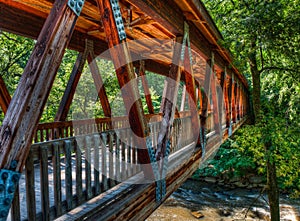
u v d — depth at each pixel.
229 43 4.98
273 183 7.40
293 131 6.61
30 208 1.71
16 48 10.77
